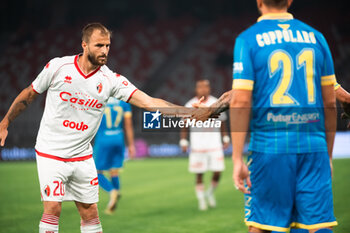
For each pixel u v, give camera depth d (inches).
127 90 490.0
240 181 358.6
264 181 366.0
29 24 3922.2
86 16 4072.3
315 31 374.9
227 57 3560.5
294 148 359.6
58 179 481.7
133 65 3668.8
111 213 934.4
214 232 749.3
